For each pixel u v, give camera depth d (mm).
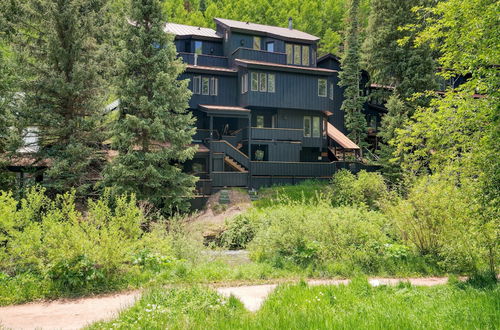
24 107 19875
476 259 11180
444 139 10992
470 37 10406
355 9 40562
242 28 36688
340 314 6195
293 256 12312
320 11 72625
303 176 32438
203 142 33250
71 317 7281
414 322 5754
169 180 21750
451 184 11594
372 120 44312
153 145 22750
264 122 36406
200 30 39969
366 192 25234
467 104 10219
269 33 37656
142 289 9422
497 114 9031
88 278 9250
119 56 21766
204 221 24078
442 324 5711
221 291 9133
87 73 20312
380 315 6113
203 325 5848
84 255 9555
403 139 13086
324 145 37656
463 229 11031
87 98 21141
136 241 11102
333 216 13070
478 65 10023
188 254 12469
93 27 22125
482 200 9102
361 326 5496
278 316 6000
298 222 12891
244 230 19562
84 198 20766
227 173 29656
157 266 10883
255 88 33688
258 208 26266
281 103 34594
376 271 11617
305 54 38781
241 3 67688
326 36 65312
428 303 7129
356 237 12578
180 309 6750
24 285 9070
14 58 21156
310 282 10320
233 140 34375
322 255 12188
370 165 33250
